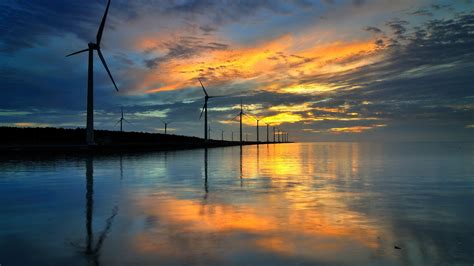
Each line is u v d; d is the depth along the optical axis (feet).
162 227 31.45
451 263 23.11
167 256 23.91
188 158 144.87
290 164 118.32
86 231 30.01
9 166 95.14
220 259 23.44
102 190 53.93
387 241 27.68
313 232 30.14
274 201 45.16
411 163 125.49
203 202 44.11
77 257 23.67
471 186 61.41
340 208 40.78
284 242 27.25
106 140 228.22
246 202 44.39
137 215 36.29
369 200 46.39
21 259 23.31
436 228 31.68
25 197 46.98
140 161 120.67
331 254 24.57
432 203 44.37
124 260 23.13
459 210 39.83
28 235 28.73
